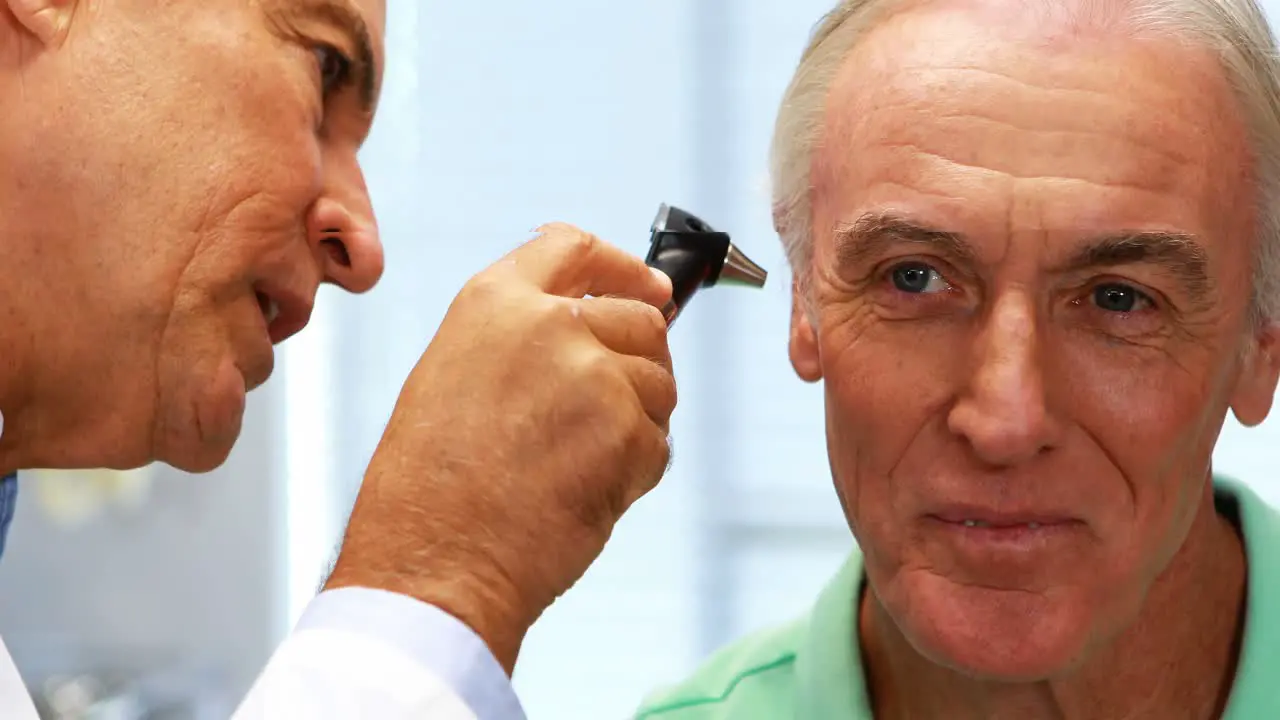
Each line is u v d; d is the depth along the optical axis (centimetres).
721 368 276
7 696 87
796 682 97
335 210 89
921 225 78
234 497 254
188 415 86
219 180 83
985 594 81
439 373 79
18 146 80
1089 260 76
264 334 88
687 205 276
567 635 277
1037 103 76
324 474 267
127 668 250
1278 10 209
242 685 253
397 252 278
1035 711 90
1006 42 78
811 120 87
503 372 79
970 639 81
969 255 78
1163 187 76
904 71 80
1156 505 80
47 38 80
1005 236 76
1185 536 84
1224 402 83
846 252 82
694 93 275
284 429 255
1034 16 78
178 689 241
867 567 86
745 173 274
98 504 254
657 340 83
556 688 277
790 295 98
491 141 277
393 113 275
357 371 274
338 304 272
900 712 94
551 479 78
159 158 82
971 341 79
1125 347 78
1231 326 81
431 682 75
